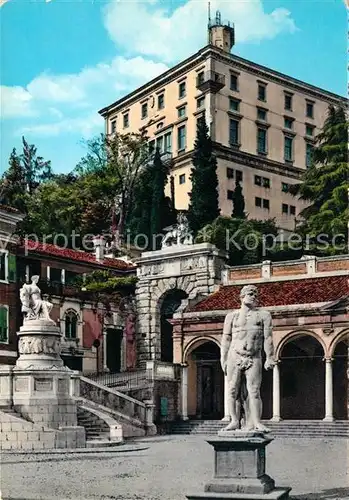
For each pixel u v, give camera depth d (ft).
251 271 178.29
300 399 162.91
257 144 208.13
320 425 142.92
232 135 205.77
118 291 198.59
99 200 227.20
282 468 78.02
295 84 212.64
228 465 51.85
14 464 85.46
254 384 55.11
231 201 207.21
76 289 189.67
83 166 229.25
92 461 88.58
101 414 125.29
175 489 62.23
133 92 221.46
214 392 169.48
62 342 182.70
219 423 153.99
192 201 203.41
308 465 81.35
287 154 211.41
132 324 198.59
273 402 153.58
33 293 117.91
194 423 157.17
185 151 211.00
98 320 193.16
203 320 165.48
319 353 163.12
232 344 56.18
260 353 55.88
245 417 55.26
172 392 162.71
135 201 223.10
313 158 190.60
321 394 161.07
